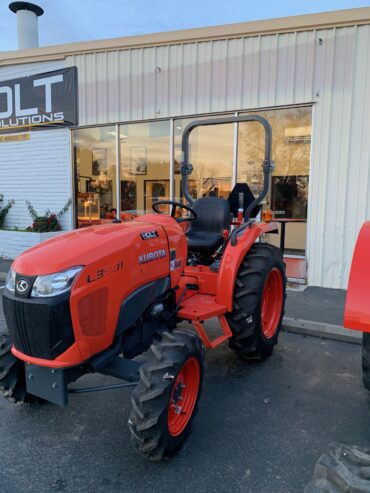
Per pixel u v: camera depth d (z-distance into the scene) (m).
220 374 3.41
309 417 2.76
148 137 7.22
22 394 2.67
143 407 2.13
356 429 2.62
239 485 2.12
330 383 3.25
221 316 3.23
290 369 3.51
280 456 2.35
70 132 7.91
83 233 2.50
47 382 2.21
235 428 2.63
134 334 2.65
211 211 3.85
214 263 3.56
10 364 2.58
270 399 3.00
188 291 3.37
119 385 2.38
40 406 2.90
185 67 6.59
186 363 2.38
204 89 6.50
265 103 6.07
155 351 2.31
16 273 2.20
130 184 7.57
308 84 5.75
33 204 8.54
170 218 3.09
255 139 6.47
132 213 7.62
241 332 3.33
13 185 8.72
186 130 4.02
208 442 2.48
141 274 2.50
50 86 7.94
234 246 3.33
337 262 5.88
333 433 2.57
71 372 2.28
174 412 2.37
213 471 2.23
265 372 3.45
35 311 2.08
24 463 2.30
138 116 7.14
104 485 2.13
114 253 2.30
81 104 7.67
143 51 6.91
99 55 7.34
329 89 5.63
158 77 6.85
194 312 2.96
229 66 6.25
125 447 2.45
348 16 5.36
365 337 2.63
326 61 5.60
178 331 2.53
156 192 7.35
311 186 5.90
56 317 2.06
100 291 2.22
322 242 5.93
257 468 2.25
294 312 4.79
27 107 8.27
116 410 2.86
